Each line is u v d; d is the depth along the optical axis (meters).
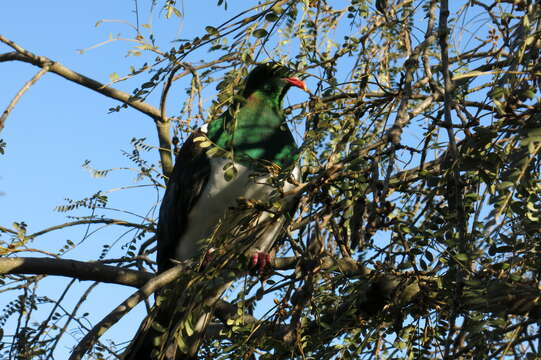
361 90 6.47
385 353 6.06
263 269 7.75
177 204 8.40
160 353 5.86
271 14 5.85
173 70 6.43
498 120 5.12
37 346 7.36
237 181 7.83
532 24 5.36
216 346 6.73
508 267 5.03
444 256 5.38
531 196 4.79
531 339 5.03
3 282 8.02
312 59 6.71
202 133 8.47
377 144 5.71
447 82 5.17
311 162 7.54
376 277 5.77
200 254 6.18
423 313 5.92
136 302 6.78
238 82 5.91
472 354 5.07
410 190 6.06
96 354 6.66
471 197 5.43
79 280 8.06
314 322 6.57
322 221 6.06
